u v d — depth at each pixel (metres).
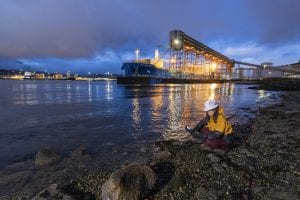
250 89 66.50
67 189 6.50
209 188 6.28
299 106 23.69
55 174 7.66
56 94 52.16
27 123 16.66
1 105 29.20
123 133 13.30
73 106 27.55
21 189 6.73
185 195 5.99
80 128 14.83
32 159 9.23
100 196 6.11
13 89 79.25
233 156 8.44
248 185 6.45
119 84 105.44
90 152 9.89
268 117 16.67
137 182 5.61
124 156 9.28
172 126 15.09
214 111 9.15
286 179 6.77
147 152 9.66
